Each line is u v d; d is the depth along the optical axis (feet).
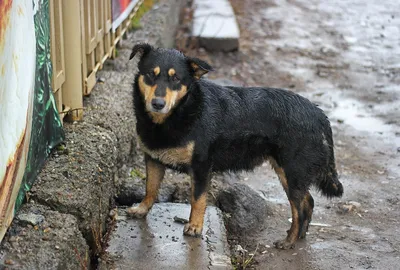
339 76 19.84
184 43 21.43
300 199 11.91
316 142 11.79
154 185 11.70
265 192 13.56
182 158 11.31
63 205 10.67
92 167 11.39
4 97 9.71
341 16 27.14
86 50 13.50
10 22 9.87
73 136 12.05
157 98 10.90
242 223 12.37
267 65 20.47
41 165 11.14
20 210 10.44
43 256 9.87
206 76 18.95
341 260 11.80
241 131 11.60
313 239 12.28
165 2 20.53
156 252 11.03
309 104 11.89
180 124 11.16
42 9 11.26
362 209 13.19
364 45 23.25
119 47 16.17
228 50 21.18
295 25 25.35
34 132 10.84
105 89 13.87
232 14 23.57
